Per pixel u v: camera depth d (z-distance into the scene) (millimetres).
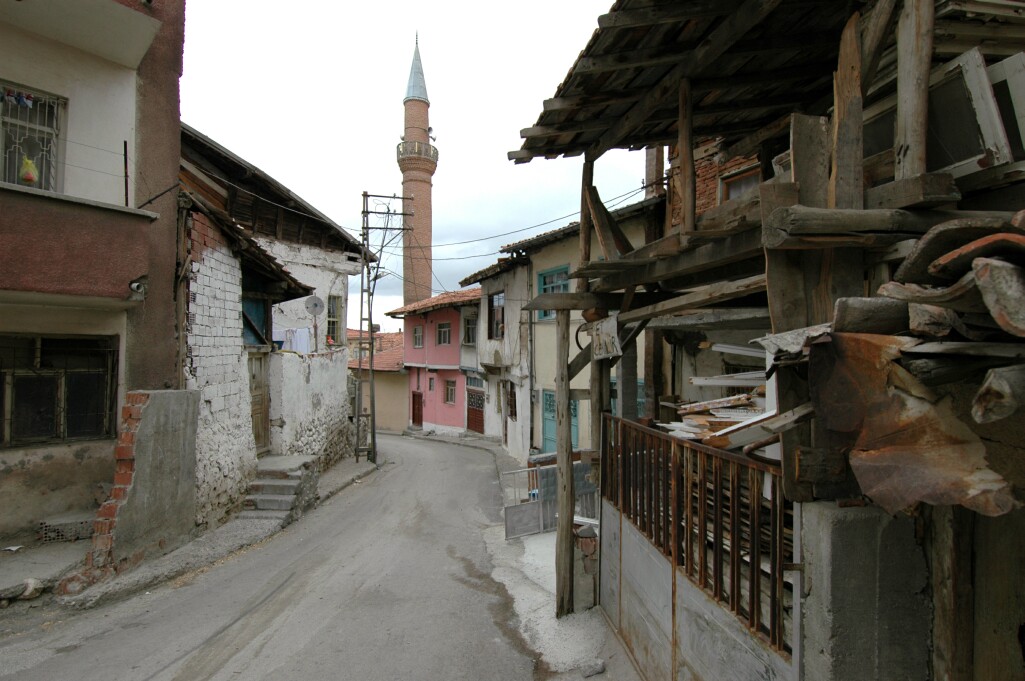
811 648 2268
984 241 1312
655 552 4227
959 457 1509
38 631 5121
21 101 6355
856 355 1754
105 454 6934
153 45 7516
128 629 5281
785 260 2357
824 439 2199
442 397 26703
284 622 5590
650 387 9750
